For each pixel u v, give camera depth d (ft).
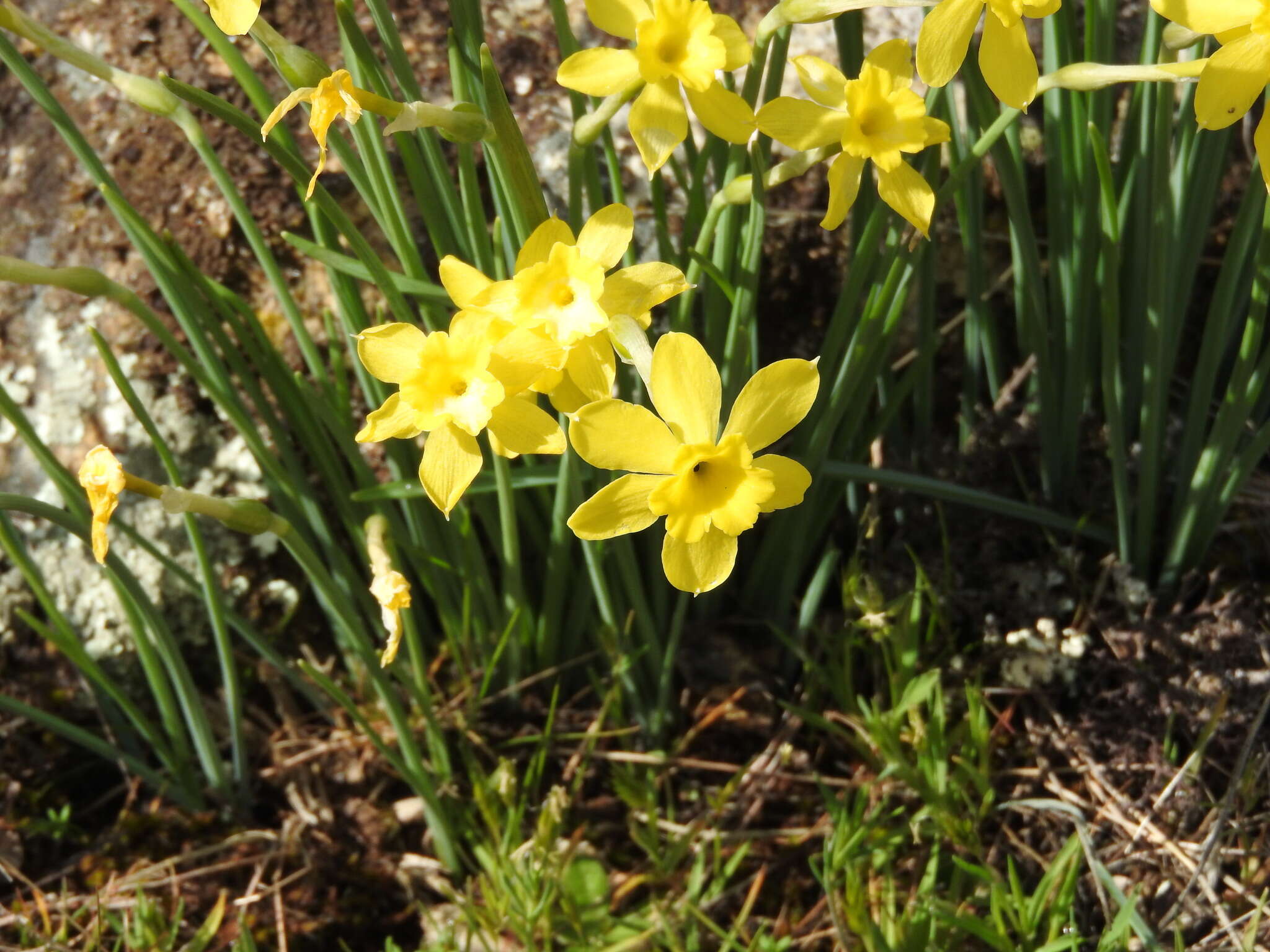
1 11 0.49
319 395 0.69
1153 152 0.58
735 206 0.60
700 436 0.46
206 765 0.67
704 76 0.47
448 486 0.49
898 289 0.61
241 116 0.53
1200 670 0.68
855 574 0.69
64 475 0.59
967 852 0.66
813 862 0.64
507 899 0.62
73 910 0.65
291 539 0.55
